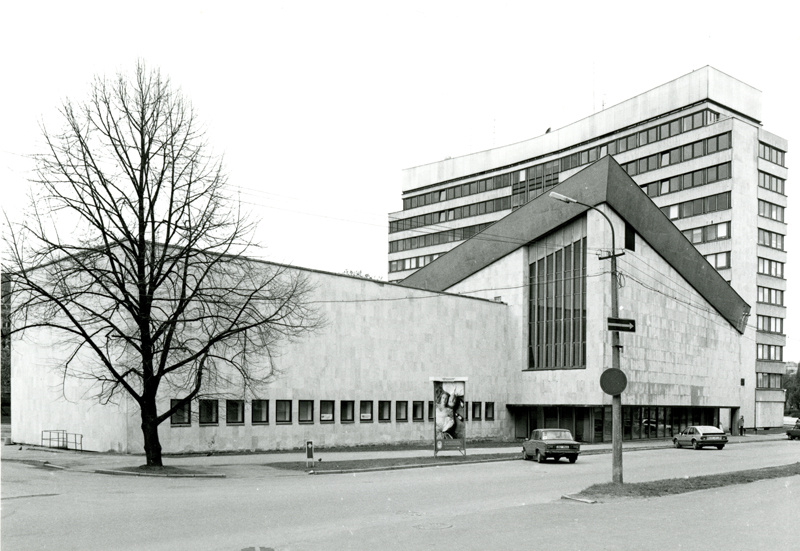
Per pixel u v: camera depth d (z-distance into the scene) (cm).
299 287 3462
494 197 9281
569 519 1396
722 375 5972
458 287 5656
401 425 4316
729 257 7069
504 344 5169
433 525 1321
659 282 5291
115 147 2528
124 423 3136
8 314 2428
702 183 7331
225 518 1395
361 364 4122
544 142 8856
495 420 5034
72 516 1402
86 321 2806
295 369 3766
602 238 4750
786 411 11319
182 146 2572
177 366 2545
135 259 2523
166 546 1104
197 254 2722
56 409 3622
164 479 2244
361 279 4178
